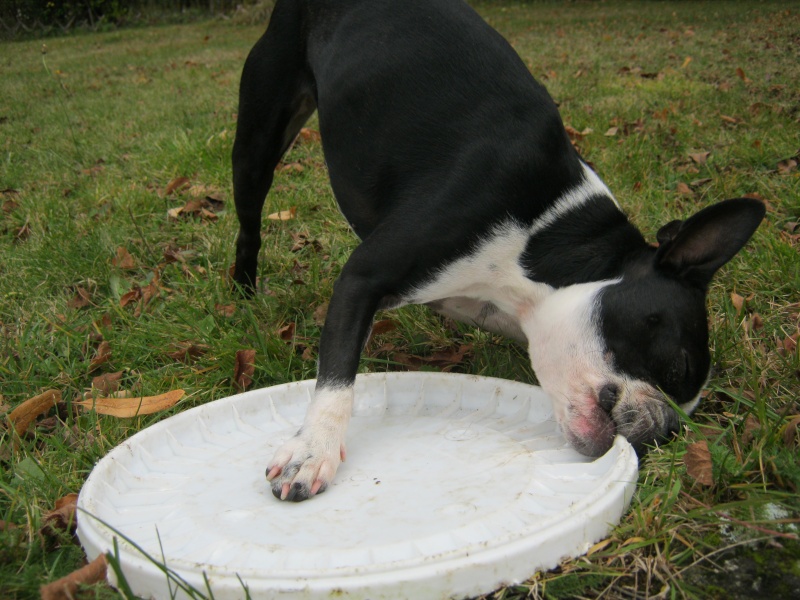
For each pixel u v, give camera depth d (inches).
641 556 23.2
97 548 22.7
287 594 21.0
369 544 22.9
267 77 36.7
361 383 31.0
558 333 28.7
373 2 33.7
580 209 30.0
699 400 28.7
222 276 41.2
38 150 66.7
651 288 28.0
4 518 25.8
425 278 29.8
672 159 52.9
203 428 29.0
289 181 53.7
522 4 177.6
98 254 43.1
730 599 22.1
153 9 195.9
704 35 106.8
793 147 52.3
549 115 30.7
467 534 22.9
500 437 28.0
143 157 61.5
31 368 34.3
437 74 31.3
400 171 31.1
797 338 32.3
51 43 158.4
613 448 25.8
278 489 25.3
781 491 25.2
